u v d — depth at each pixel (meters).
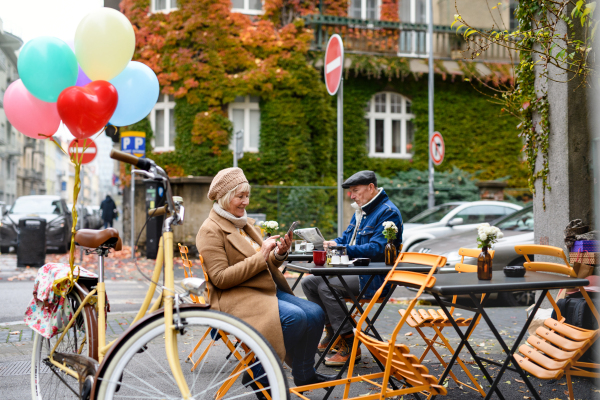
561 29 5.61
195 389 4.01
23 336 6.09
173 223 2.91
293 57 17.48
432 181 15.81
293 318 3.50
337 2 18.36
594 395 4.02
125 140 13.13
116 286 10.13
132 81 4.47
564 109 5.73
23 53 3.94
